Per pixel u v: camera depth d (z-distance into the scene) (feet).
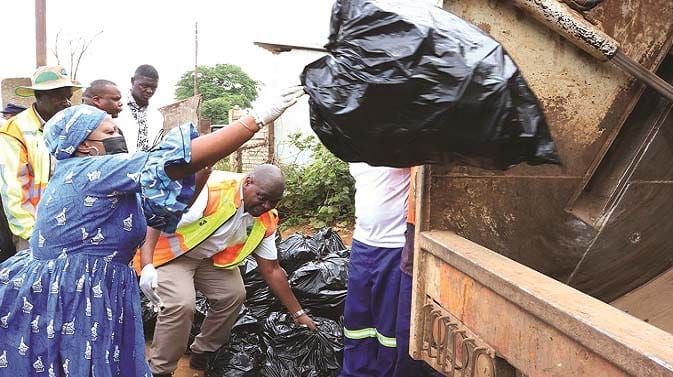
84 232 6.81
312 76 6.17
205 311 12.55
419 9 5.85
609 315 4.37
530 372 5.09
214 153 6.53
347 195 25.55
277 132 32.76
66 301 6.76
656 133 7.57
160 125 24.85
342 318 11.84
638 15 7.07
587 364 4.33
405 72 5.52
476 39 5.64
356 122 5.81
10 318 6.78
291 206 26.45
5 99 18.16
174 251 10.65
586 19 6.97
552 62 7.07
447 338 6.77
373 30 5.72
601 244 7.98
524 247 7.67
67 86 10.76
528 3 6.61
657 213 8.05
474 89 5.43
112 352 7.07
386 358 9.32
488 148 5.72
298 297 12.21
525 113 5.53
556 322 4.61
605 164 7.83
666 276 8.68
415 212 7.85
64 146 6.86
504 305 5.52
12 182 10.13
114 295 7.04
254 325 12.12
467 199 7.39
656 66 7.21
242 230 10.93
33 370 6.83
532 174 7.48
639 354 3.74
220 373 10.96
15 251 10.93
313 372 10.90
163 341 10.71
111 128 7.15
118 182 6.64
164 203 6.53
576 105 7.25
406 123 5.69
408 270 8.59
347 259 12.87
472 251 6.37
